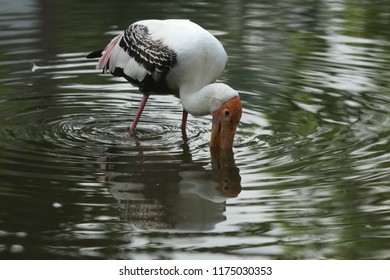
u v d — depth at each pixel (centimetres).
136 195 984
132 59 1227
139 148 1159
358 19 1919
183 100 1177
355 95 1395
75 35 1748
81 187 1002
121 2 2058
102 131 1238
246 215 931
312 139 1190
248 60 1599
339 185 1012
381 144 1159
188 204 959
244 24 1855
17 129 1231
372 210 940
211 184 1022
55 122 1272
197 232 890
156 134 1230
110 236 877
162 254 841
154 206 955
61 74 1521
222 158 1115
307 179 1032
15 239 864
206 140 1202
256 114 1313
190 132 1244
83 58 1611
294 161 1098
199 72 1156
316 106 1348
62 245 854
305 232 888
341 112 1315
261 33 1783
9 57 1602
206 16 1919
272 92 1421
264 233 887
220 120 1140
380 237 877
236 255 839
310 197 975
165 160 1109
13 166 1066
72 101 1384
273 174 1053
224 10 1983
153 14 1922
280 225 905
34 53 1633
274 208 948
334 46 1692
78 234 880
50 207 941
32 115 1303
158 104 1389
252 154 1130
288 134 1216
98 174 1048
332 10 2008
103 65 1299
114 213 932
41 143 1168
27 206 941
